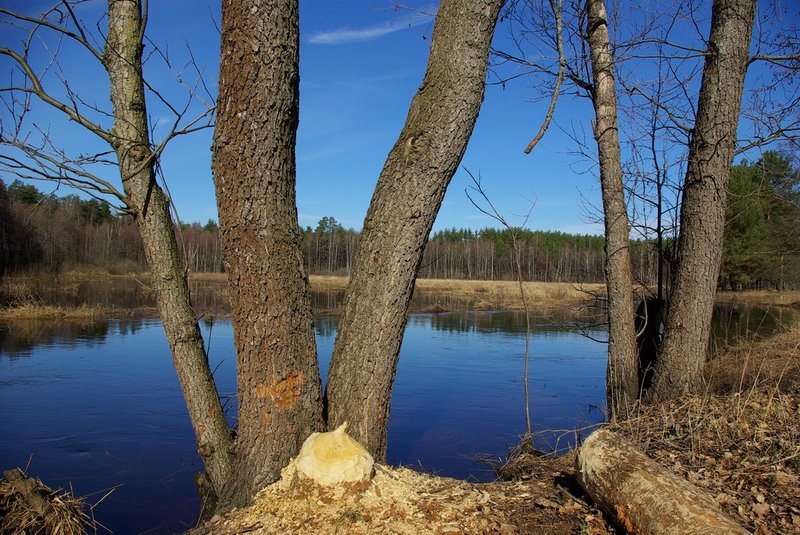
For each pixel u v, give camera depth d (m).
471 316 29.06
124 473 7.10
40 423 9.17
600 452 3.73
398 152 4.08
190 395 4.40
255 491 3.86
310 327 4.10
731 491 3.83
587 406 10.22
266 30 3.56
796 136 6.70
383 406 4.22
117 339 18.50
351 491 3.62
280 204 3.85
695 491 3.20
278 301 3.85
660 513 3.06
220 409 4.51
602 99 7.17
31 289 33.91
